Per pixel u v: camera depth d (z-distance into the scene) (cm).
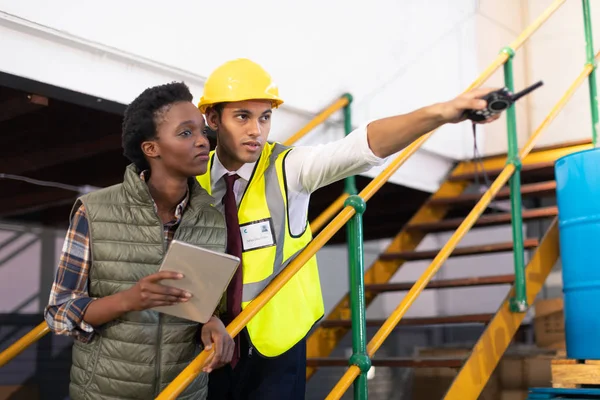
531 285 316
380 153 152
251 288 176
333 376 613
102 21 267
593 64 365
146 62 283
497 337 291
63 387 486
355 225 204
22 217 488
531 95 506
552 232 333
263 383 184
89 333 146
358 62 390
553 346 448
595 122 364
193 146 151
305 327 188
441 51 460
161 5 288
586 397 242
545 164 400
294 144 350
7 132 338
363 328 201
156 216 149
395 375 501
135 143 154
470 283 330
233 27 319
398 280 724
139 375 145
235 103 174
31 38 249
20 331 475
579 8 491
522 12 533
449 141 446
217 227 158
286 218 180
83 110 312
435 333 681
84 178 406
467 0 486
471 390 273
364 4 397
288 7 349
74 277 148
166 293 136
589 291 254
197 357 149
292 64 348
